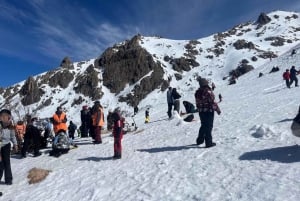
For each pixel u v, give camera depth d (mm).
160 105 50250
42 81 194500
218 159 9922
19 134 17500
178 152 11734
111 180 10109
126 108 160625
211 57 191625
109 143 16688
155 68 180375
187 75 178000
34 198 9938
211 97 11578
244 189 7422
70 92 183375
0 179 11727
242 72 161500
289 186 7035
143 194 8445
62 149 15438
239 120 16391
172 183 8750
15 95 194000
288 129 12016
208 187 7992
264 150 9953
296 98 22281
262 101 24766
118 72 184500
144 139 16156
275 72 64250
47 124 18266
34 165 14242
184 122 19031
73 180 10953
